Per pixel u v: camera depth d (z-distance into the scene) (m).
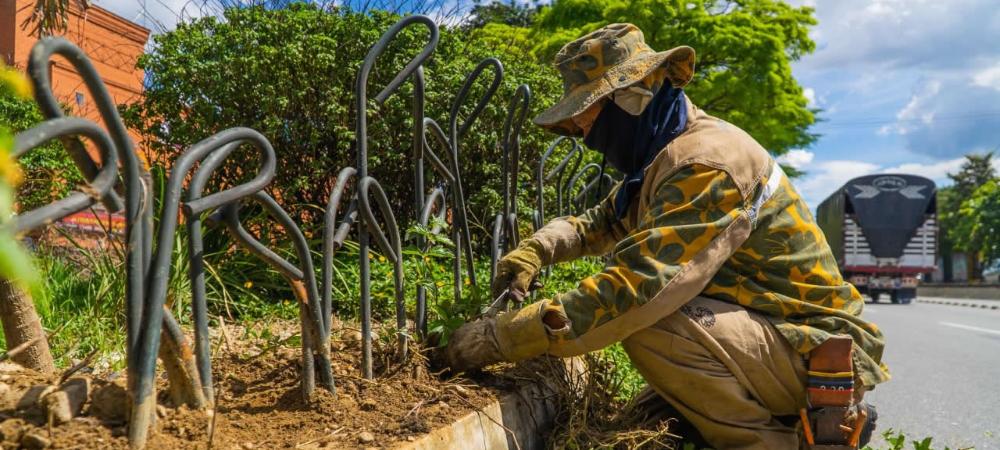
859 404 2.04
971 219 49.47
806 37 15.88
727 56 15.26
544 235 2.45
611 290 1.94
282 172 4.62
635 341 2.07
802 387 2.04
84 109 5.07
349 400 1.77
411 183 4.88
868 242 20.56
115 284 2.76
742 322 2.00
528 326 2.00
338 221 4.75
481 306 2.35
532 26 16.09
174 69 4.45
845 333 2.04
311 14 4.76
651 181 2.12
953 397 4.73
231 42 4.59
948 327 10.81
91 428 1.29
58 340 2.47
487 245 5.04
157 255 1.25
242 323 3.12
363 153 1.93
